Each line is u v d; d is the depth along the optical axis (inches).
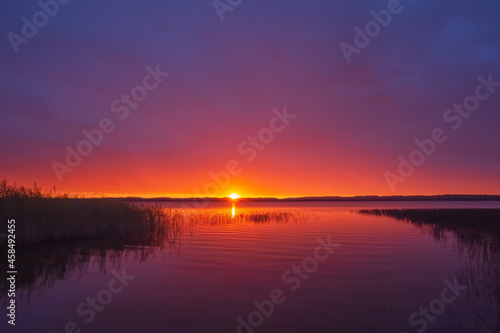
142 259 600.1
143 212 1040.2
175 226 1107.9
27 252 656.4
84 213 855.1
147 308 364.2
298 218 1528.1
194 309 362.0
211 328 315.9
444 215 1439.5
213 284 451.2
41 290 421.7
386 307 367.6
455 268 532.4
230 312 354.9
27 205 737.0
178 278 477.4
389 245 754.2
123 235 892.0
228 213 1839.3
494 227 1013.2
